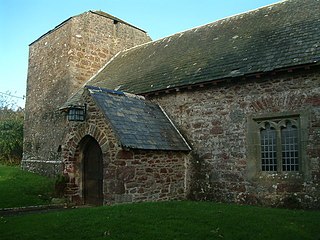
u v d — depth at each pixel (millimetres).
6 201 11625
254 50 11773
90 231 6637
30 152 21578
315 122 9508
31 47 23094
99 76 18672
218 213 7887
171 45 16750
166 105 13070
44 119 20484
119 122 10703
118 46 21328
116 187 9914
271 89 10430
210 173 11586
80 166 12211
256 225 6863
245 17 14914
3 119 34594
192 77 12305
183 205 8906
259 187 10406
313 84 9656
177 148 11562
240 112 11062
